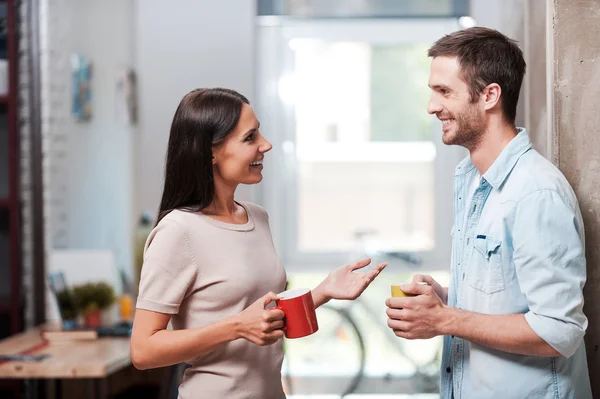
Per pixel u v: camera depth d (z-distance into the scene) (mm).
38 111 4000
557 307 1649
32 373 2934
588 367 2057
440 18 4551
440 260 4781
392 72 4781
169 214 1836
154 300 1775
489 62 1784
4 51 3986
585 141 2076
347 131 4801
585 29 2068
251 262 1866
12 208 3906
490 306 1776
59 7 4121
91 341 3422
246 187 4426
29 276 4004
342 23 4699
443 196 4773
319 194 4809
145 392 3646
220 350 1818
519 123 2572
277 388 1921
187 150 1825
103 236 4277
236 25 4414
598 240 2062
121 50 4379
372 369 4883
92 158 4250
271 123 4719
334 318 4898
